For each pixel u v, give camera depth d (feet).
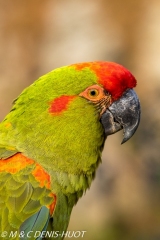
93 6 95.81
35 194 42.80
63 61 92.32
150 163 85.66
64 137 44.52
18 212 42.09
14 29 95.86
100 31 93.71
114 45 92.48
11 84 92.22
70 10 96.37
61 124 44.50
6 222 41.70
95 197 83.20
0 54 94.22
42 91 44.50
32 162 43.52
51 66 92.68
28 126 44.24
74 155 44.88
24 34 95.50
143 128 87.40
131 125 47.21
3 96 90.84
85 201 82.84
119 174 84.64
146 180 85.56
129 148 86.28
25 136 44.16
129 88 47.39
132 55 92.27
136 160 85.61
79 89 45.06
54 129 44.32
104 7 95.81
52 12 96.58
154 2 95.55
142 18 94.63
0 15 96.53
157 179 85.20
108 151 85.40
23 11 96.94
